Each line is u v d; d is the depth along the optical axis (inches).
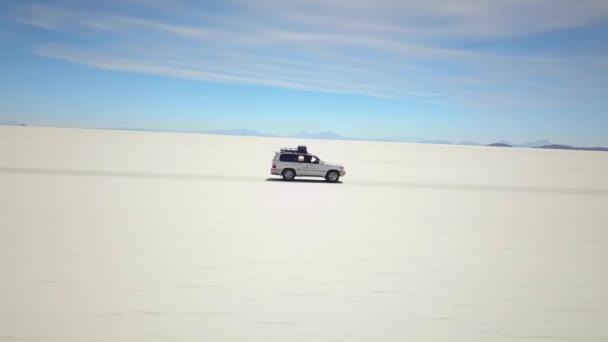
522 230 411.2
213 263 272.7
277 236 354.0
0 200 475.2
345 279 249.8
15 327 173.5
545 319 199.0
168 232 354.6
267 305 206.4
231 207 491.2
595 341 177.0
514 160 1983.3
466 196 667.4
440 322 192.4
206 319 187.6
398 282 247.0
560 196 700.7
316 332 177.9
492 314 203.8
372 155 2027.6
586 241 369.7
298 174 843.4
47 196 514.0
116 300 205.9
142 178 743.1
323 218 443.8
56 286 222.1
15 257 270.5
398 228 403.9
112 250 294.4
